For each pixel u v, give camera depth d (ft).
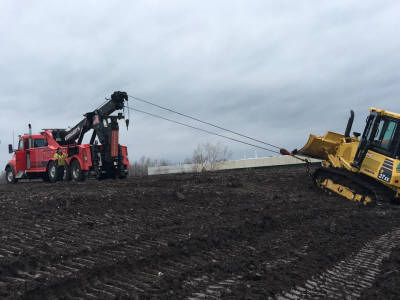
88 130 62.44
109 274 17.83
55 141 66.28
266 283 18.39
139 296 15.67
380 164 41.86
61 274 16.83
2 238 20.92
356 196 43.78
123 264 18.99
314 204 40.34
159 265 19.80
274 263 21.66
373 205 41.42
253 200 39.22
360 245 26.78
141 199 34.81
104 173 59.06
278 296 17.07
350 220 34.09
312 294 17.71
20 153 70.28
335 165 48.26
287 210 35.78
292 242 26.09
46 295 14.97
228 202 37.04
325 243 26.58
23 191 40.57
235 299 16.17
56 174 62.69
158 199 35.70
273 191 46.73
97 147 58.34
